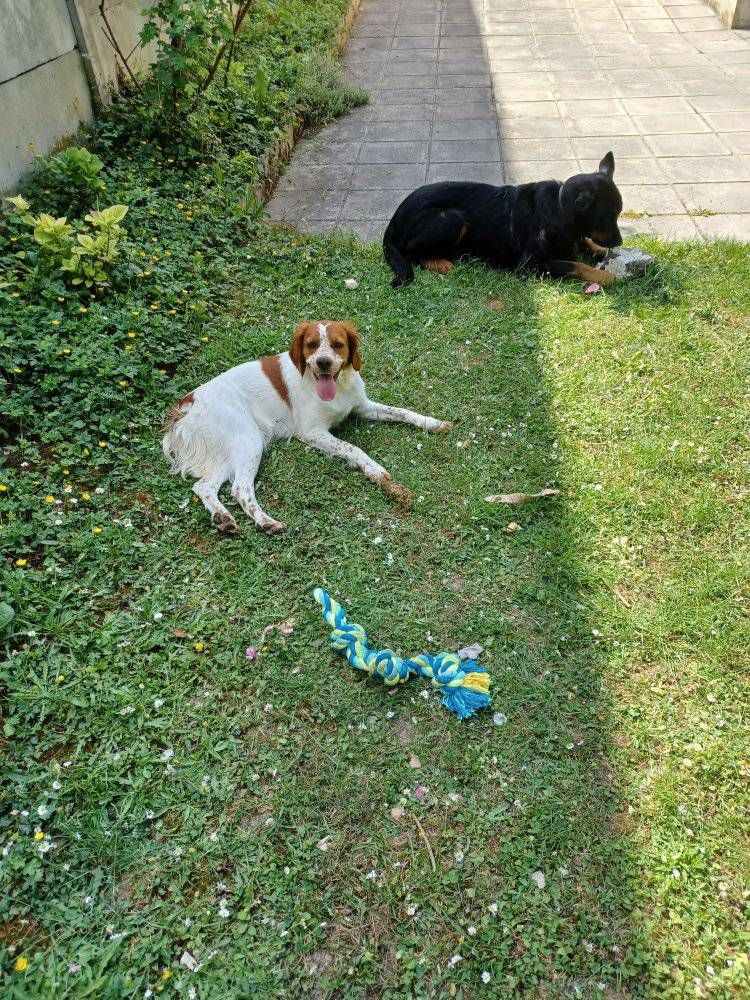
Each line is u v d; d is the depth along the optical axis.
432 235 2.66
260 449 1.84
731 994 0.99
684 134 3.59
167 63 2.86
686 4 5.37
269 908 1.10
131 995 1.01
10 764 1.24
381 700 1.36
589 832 1.17
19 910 1.09
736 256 2.58
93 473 1.81
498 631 1.47
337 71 4.32
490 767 1.26
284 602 1.54
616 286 2.49
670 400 1.99
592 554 1.61
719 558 1.59
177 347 2.20
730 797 1.20
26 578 1.52
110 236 2.27
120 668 1.40
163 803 1.21
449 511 1.73
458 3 5.75
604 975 1.02
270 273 2.62
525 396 2.07
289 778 1.25
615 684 1.37
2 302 2.10
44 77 2.69
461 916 1.08
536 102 4.08
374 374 2.18
